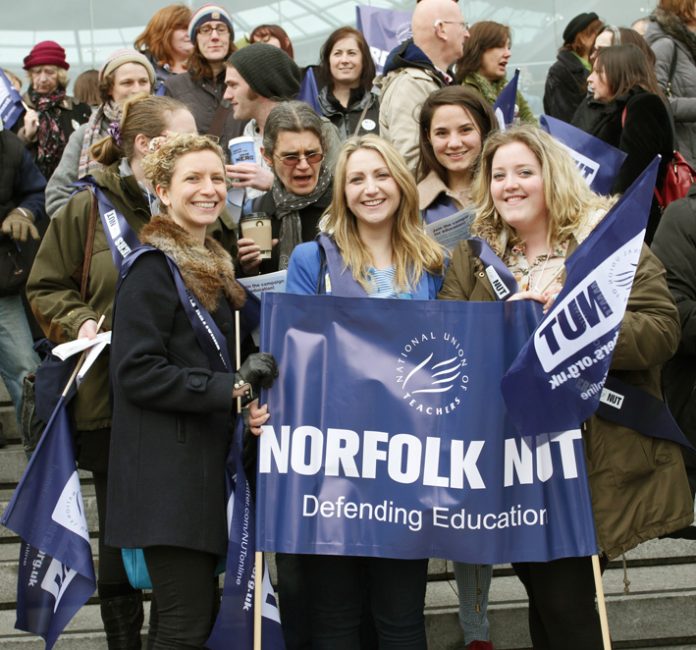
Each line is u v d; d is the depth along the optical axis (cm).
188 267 382
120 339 374
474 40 664
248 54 543
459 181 491
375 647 425
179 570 371
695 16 696
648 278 394
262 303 385
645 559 550
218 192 394
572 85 729
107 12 880
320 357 384
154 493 369
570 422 367
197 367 379
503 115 542
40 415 423
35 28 877
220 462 381
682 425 458
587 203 401
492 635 489
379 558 389
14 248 606
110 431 415
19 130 696
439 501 377
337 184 412
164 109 431
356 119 627
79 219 429
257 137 554
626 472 384
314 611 394
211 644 377
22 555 414
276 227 489
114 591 434
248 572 382
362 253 411
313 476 380
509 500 377
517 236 412
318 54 884
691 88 689
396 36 694
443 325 382
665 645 499
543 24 881
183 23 718
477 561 374
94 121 550
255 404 382
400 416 381
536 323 380
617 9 880
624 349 378
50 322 426
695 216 461
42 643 484
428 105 488
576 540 373
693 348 449
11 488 611
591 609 385
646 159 580
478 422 379
